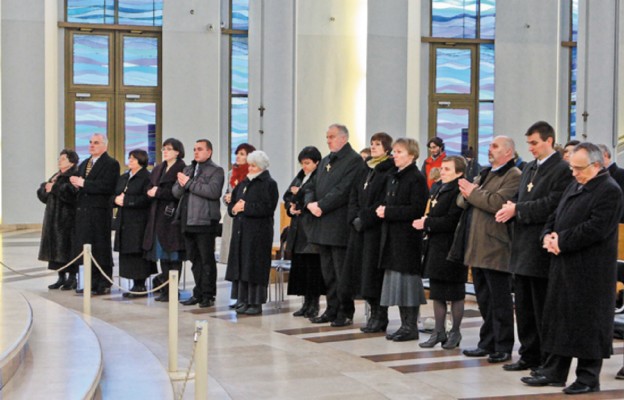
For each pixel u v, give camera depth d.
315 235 8.84
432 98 20.61
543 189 6.54
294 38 18.12
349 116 19.31
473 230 7.09
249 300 9.53
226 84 20.34
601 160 6.07
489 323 7.39
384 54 18.28
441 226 7.58
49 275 12.41
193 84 19.69
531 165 6.76
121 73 20.22
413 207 7.87
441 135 20.69
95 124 20.22
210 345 7.73
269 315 9.56
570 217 6.11
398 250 7.96
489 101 20.83
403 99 18.47
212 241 10.02
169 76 19.62
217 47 19.75
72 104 20.11
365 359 7.23
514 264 6.67
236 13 20.38
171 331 6.66
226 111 20.34
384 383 6.38
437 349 7.71
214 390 6.07
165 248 10.24
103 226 10.71
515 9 20.16
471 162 12.95
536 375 6.44
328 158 8.87
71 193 10.86
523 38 20.20
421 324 9.03
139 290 10.76
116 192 10.78
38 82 19.22
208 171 9.94
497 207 6.89
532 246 6.55
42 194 11.07
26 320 6.35
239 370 6.75
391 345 7.91
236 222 9.55
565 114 21.02
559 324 6.14
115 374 6.08
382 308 8.58
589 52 17.11
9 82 19.09
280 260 10.60
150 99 20.34
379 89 18.28
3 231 18.95
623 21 16.97
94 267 10.69
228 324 8.83
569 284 6.10
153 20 20.34
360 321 9.22
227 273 9.57
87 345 6.32
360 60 19.30
